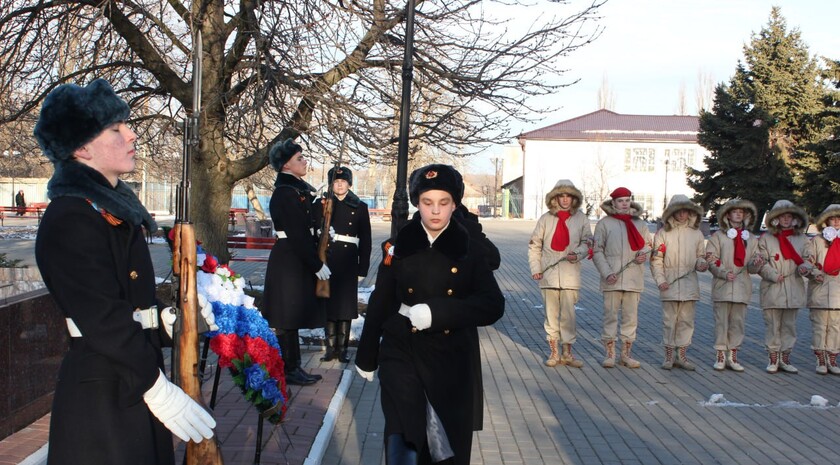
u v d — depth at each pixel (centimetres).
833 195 3056
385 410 398
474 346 435
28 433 557
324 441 581
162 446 321
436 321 390
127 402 304
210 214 1256
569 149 6512
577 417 716
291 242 747
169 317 339
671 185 6456
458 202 422
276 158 779
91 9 1177
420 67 1295
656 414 732
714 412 743
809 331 1279
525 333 1185
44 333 604
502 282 1908
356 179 6969
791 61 3706
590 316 1403
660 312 1456
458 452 401
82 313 292
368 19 1120
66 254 296
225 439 570
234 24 1228
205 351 592
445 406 403
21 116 1255
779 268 933
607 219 962
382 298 427
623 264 945
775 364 939
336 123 1173
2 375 542
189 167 348
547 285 944
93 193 306
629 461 591
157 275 1700
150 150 1427
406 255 417
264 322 503
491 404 759
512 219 6384
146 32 1259
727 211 938
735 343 945
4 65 1166
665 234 943
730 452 617
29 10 1127
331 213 872
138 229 324
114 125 320
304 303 755
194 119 347
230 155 1526
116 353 294
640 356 1027
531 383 855
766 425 700
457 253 414
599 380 877
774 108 3641
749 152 3700
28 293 585
